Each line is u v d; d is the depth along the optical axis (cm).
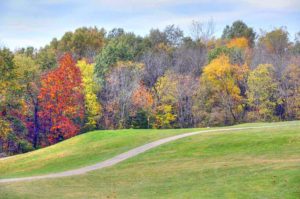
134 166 3512
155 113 8150
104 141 4716
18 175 3897
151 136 4688
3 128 6619
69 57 7925
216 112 8406
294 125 4544
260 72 8056
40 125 7769
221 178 2608
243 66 8594
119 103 7894
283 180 2277
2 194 2630
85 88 7838
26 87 7512
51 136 7638
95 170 3550
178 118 8531
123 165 3622
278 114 8350
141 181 2889
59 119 7569
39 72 8200
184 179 2759
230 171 2767
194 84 8550
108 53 8606
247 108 8575
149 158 3747
